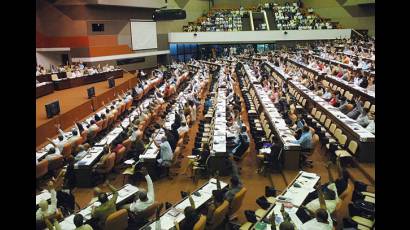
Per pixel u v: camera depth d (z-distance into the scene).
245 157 11.11
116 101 19.66
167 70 32.34
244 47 41.28
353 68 21.70
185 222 6.21
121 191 8.16
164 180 10.79
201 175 10.81
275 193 8.12
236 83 26.30
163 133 13.08
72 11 28.20
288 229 5.47
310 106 16.55
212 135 12.19
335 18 40.19
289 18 40.03
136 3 31.97
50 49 29.17
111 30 30.62
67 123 16.38
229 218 7.83
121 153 11.04
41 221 7.04
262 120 13.78
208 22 39.44
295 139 10.87
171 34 37.66
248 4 44.28
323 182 9.54
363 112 11.85
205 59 41.44
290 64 29.33
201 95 22.66
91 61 28.55
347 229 6.23
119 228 6.73
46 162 10.15
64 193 8.40
